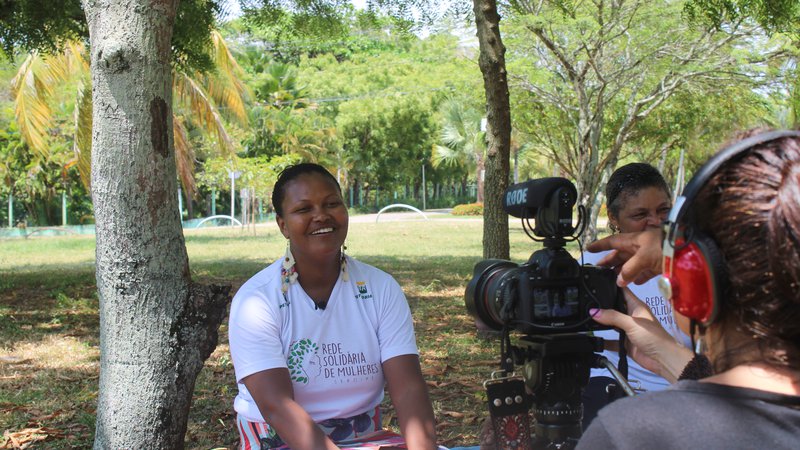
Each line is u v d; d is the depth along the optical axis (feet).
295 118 135.13
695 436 3.53
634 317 6.38
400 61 156.56
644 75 58.65
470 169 157.07
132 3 9.93
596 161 59.93
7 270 46.55
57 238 88.43
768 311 3.53
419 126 158.61
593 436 3.80
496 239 23.24
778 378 3.64
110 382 10.32
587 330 6.71
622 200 10.44
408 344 9.18
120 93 9.98
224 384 18.90
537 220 6.74
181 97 53.31
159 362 10.21
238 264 48.55
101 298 10.38
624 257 6.58
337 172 152.25
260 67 140.77
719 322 3.84
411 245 65.62
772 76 51.49
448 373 19.90
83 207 126.52
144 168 10.07
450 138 143.13
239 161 90.48
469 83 66.13
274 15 27.50
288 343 8.75
